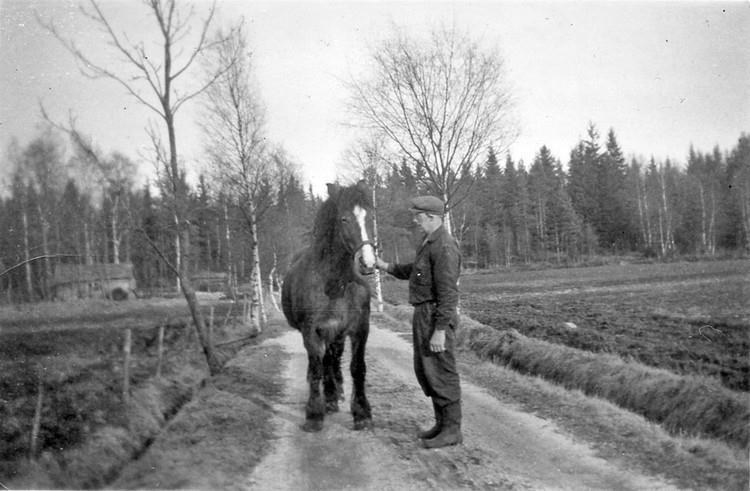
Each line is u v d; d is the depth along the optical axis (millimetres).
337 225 4914
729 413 4453
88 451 4477
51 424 5203
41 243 9609
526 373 7520
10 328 10602
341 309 5055
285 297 6000
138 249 16266
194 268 16125
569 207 30922
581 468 3992
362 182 4949
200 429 5039
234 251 16328
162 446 4566
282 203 15438
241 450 4426
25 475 4078
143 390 6301
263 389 6930
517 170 31250
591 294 19109
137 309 14977
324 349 5219
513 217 28812
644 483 3670
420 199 4598
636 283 20797
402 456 4297
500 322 12445
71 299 13180
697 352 7449
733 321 10195
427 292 4539
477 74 11297
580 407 5570
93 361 8539
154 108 8078
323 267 5047
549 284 24906
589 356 6840
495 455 4301
